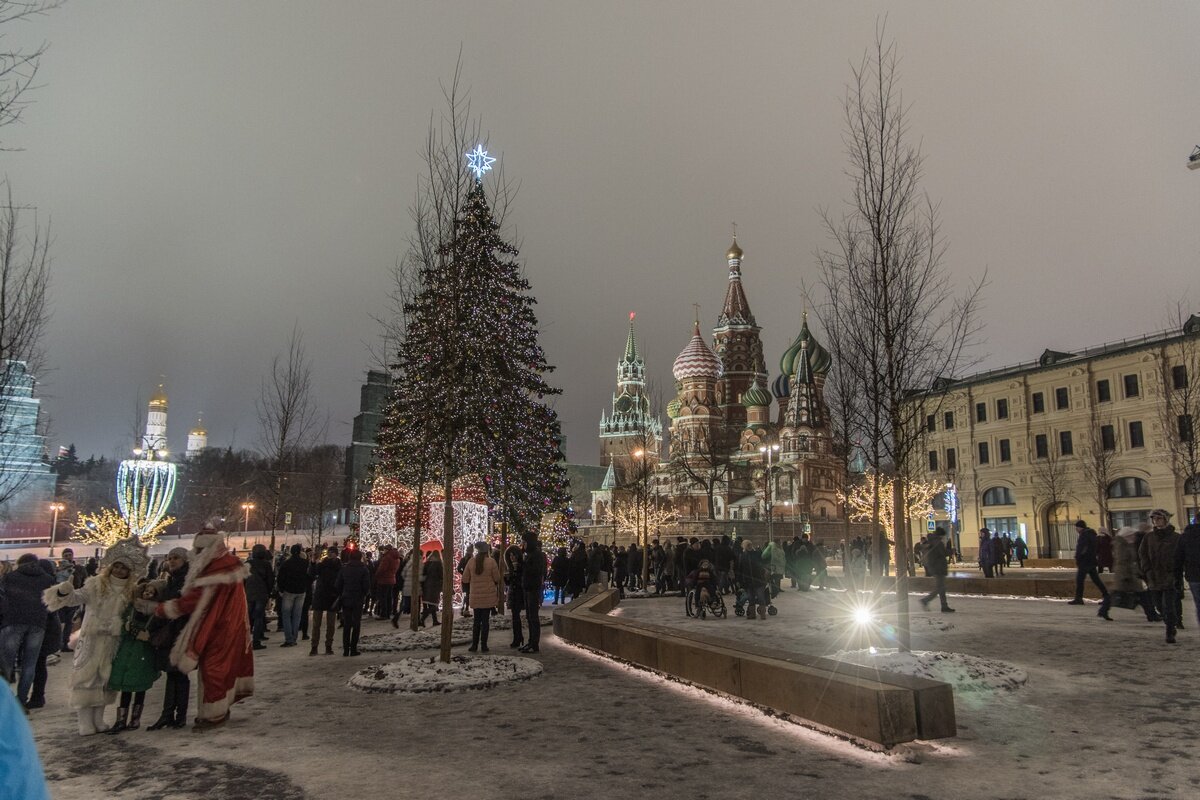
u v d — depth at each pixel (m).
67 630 15.45
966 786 6.29
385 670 11.31
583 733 8.20
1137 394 52.28
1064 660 12.02
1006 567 43.88
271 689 11.14
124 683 8.60
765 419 112.56
